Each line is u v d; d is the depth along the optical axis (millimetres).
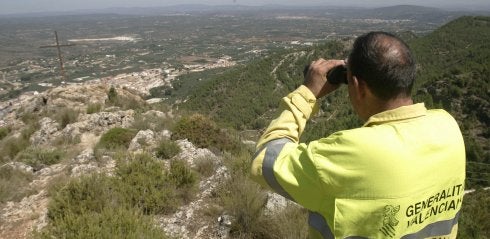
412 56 1435
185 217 5473
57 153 10148
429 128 1421
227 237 4980
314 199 1416
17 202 6785
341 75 1637
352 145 1326
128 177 6160
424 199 1346
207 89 81188
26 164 9227
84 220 4629
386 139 1328
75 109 16516
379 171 1283
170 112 15922
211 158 7680
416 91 56125
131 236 4301
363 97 1501
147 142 9734
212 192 6219
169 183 6145
